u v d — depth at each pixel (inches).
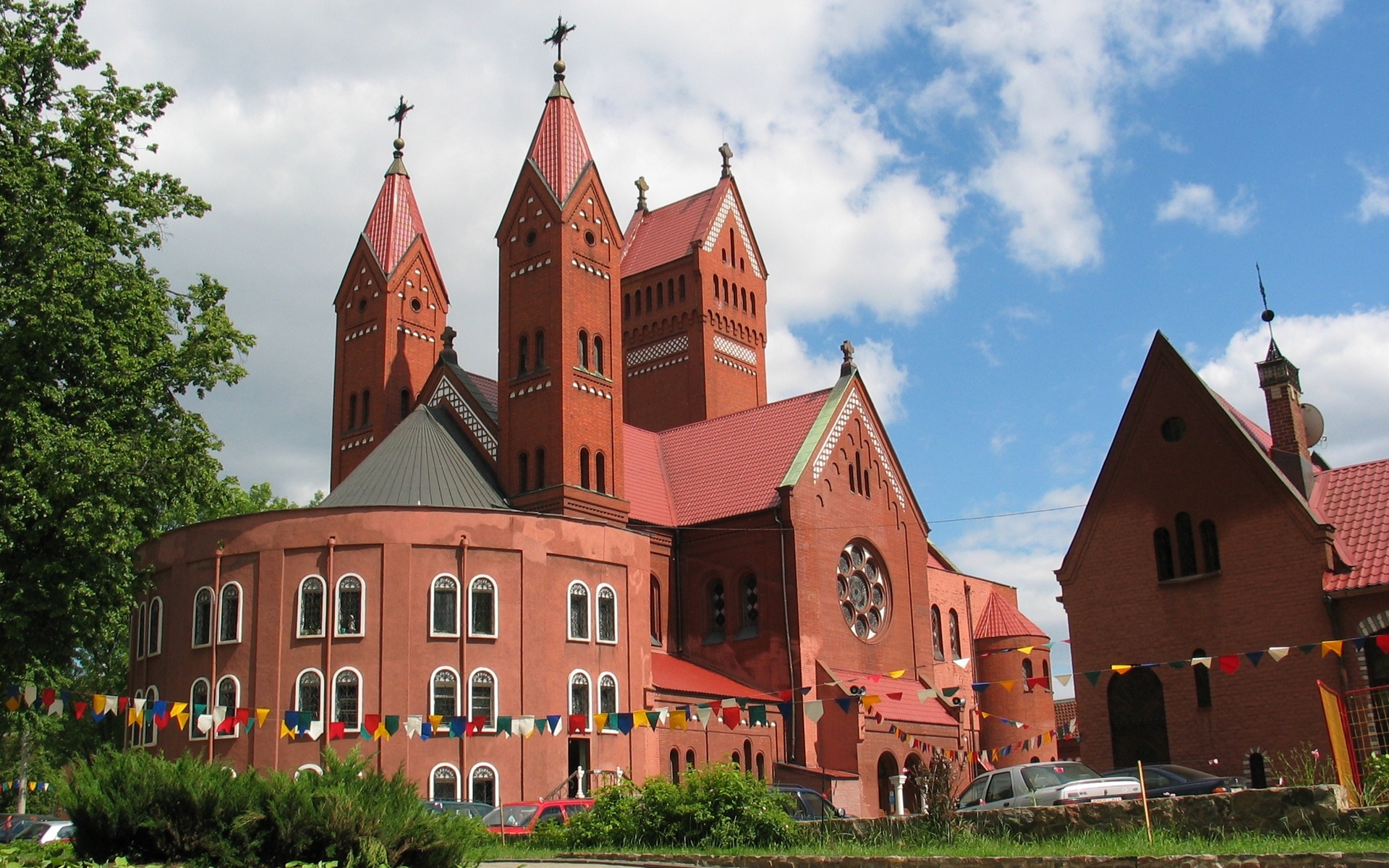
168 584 2235.5
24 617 1614.2
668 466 3115.2
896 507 3068.4
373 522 2128.4
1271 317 2078.0
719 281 3708.2
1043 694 3408.0
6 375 1627.7
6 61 1695.4
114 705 1614.2
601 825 1414.9
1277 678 1847.9
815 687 2642.7
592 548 2322.8
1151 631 1990.7
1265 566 1891.0
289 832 927.7
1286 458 2023.9
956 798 1263.5
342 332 3115.2
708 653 2768.2
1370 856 792.9
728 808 1380.4
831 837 1291.8
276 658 2086.6
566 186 2723.9
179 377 1781.5
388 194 3161.9
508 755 2107.5
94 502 1626.5
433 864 951.0
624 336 3784.5
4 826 1969.7
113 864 909.8
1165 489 2020.2
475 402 2800.2
